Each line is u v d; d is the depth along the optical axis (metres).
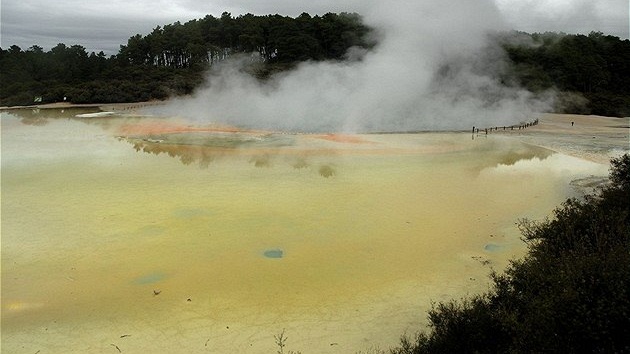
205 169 23.94
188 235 14.59
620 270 6.61
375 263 12.70
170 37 85.62
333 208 17.45
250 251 13.42
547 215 16.62
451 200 18.62
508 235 14.74
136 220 15.88
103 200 18.16
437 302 10.51
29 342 9.16
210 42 85.94
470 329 7.42
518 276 8.85
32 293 11.04
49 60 82.75
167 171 23.34
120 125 41.38
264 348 8.86
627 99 64.81
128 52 83.56
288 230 15.10
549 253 9.25
